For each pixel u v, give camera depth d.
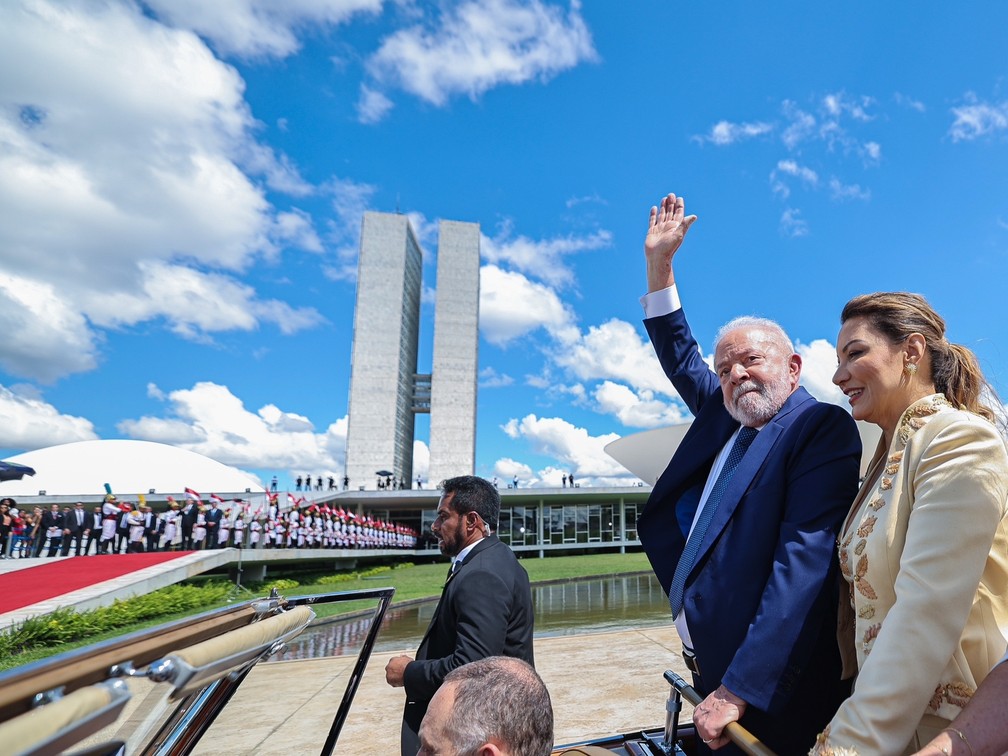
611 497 49.50
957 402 1.39
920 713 1.05
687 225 2.52
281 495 36.62
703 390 2.51
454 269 110.88
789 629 1.38
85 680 0.64
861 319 1.48
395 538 42.25
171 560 16.22
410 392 119.75
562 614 13.28
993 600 1.13
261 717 1.41
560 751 1.60
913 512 1.19
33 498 39.25
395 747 3.66
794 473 1.65
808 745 1.49
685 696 1.72
